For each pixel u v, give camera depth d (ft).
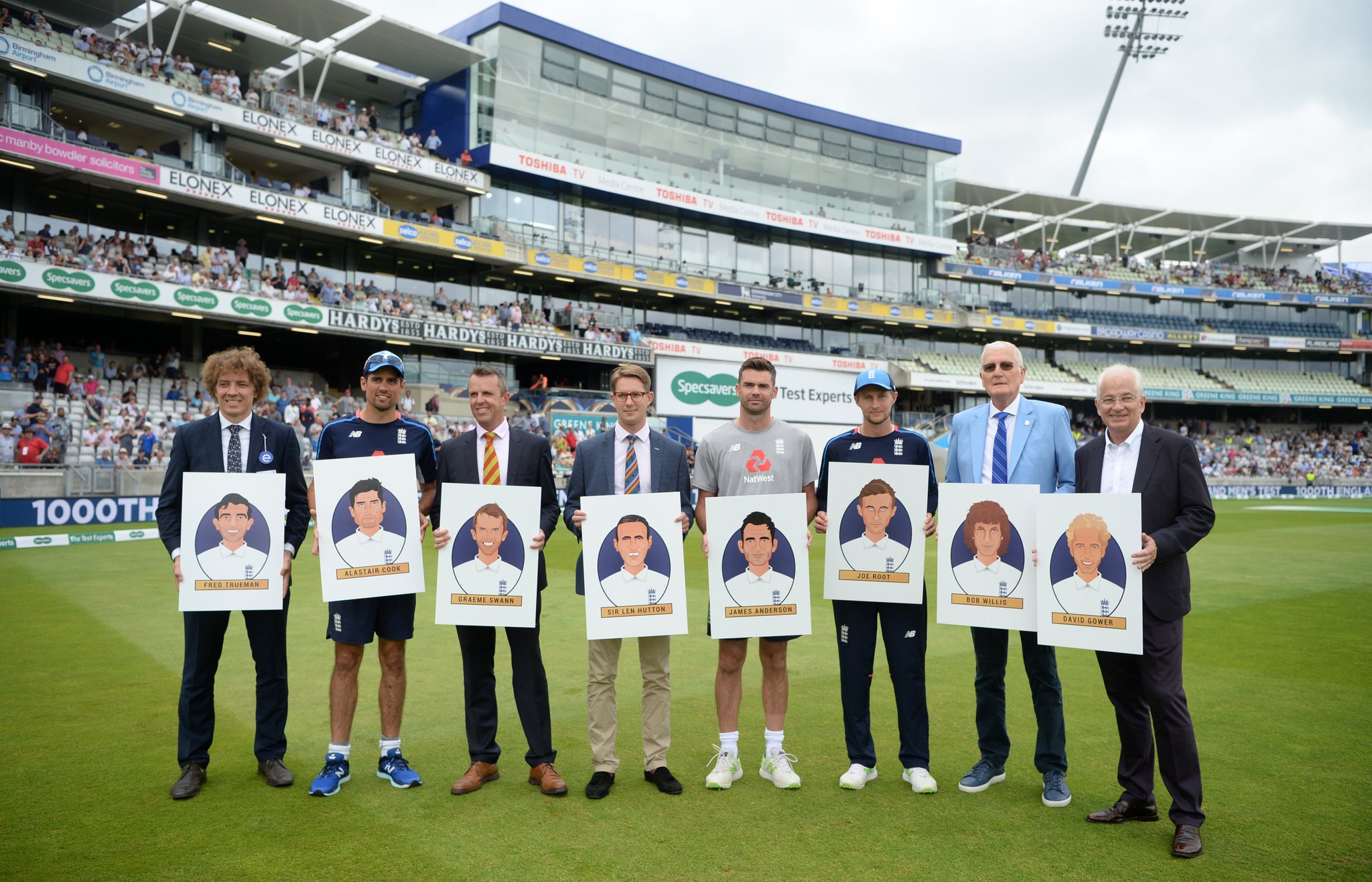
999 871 10.44
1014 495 13.08
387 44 87.81
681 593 13.56
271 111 78.95
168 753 14.75
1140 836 11.55
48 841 11.23
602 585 13.48
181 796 12.72
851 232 123.65
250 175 85.15
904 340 135.54
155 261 73.56
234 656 22.08
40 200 70.49
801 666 21.76
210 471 13.60
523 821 12.03
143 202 76.07
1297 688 19.34
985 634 13.46
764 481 14.20
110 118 72.02
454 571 13.42
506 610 13.35
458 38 98.37
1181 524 11.76
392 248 92.94
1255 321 154.51
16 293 66.18
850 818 12.16
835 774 14.05
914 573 13.43
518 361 105.50
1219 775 13.82
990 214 148.97
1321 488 127.54
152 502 59.88
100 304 69.51
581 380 107.04
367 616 13.34
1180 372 148.36
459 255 90.68
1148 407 150.00
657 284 106.42
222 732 16.11
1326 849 11.07
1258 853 10.94
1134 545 11.82
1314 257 168.35
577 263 99.86
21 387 62.54
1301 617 28.43
